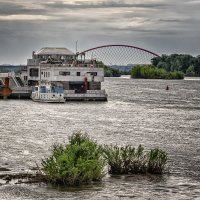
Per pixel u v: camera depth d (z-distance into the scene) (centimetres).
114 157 7106
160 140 10956
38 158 8200
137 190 6269
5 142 10031
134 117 16812
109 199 5856
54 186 6284
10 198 5788
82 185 6372
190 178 7019
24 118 15538
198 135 11975
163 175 7119
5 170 7169
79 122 14750
